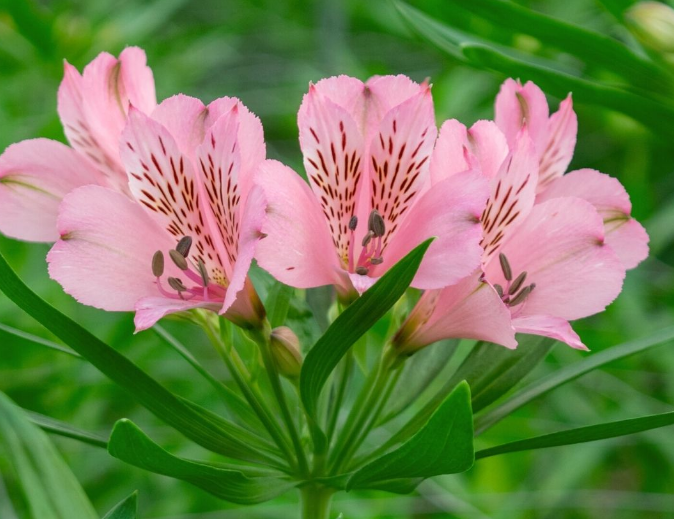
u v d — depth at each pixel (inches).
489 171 26.1
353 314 25.0
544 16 29.5
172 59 45.3
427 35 30.5
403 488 26.4
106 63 27.0
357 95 26.1
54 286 35.2
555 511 37.2
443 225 25.3
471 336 26.3
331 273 25.9
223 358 27.0
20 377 33.8
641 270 37.0
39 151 27.1
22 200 27.1
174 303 25.5
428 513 34.5
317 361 25.5
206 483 26.0
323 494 27.2
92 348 25.8
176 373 35.4
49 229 27.2
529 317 26.0
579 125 43.8
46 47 39.9
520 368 27.4
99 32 41.4
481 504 34.1
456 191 25.4
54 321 25.6
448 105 39.9
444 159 25.9
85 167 27.2
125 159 25.9
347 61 44.2
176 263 25.9
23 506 32.1
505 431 34.3
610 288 26.4
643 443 34.5
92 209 25.9
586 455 33.9
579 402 35.4
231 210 25.6
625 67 30.0
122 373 26.0
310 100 25.7
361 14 45.7
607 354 27.5
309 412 26.1
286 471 27.0
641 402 34.9
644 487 36.7
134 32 41.8
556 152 27.3
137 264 26.1
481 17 30.0
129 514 25.5
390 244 26.1
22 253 35.6
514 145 26.4
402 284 24.8
